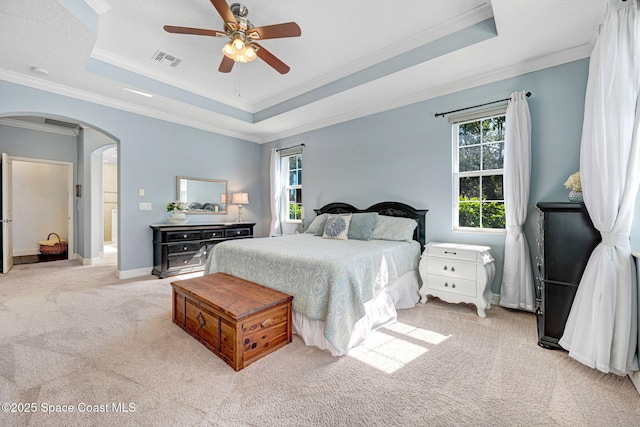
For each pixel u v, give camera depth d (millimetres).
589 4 1939
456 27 2510
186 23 2553
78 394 1495
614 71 1650
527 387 1559
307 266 2129
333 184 4469
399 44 2834
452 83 3160
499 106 2871
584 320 1747
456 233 3184
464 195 3240
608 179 1666
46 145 5336
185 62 3248
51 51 2570
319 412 1376
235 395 1499
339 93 3463
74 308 2783
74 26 2207
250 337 1812
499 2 1933
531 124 2680
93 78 3113
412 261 3086
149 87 3473
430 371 1720
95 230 5309
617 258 1646
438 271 2824
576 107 2494
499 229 2988
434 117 3354
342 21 2504
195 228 4293
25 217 5973
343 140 4324
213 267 2939
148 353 1924
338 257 2184
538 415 1349
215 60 3189
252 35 2215
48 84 3217
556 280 1976
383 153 3834
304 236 3789
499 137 2992
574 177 2162
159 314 2641
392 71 2963
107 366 1764
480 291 2574
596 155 1710
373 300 2332
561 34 2279
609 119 1661
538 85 2672
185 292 2242
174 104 3854
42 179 6133
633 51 1604
